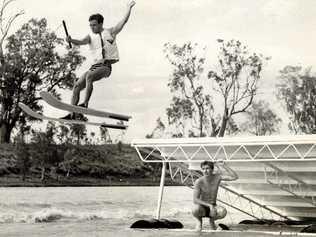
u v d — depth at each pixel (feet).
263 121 186.19
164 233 45.98
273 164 53.16
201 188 47.34
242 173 57.82
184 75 186.39
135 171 174.70
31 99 169.99
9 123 166.61
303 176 53.42
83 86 34.30
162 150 55.16
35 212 69.87
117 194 119.24
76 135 167.53
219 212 46.32
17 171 147.33
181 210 88.48
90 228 53.01
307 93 186.70
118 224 59.36
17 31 169.17
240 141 49.16
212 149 52.80
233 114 183.83
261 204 65.31
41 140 153.99
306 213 64.23
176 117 186.70
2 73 165.78
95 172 165.17
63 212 70.64
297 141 46.70
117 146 180.24
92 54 33.99
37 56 169.58
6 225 57.16
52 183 149.48
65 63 175.42
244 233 45.09
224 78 185.57
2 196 93.76
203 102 185.78
